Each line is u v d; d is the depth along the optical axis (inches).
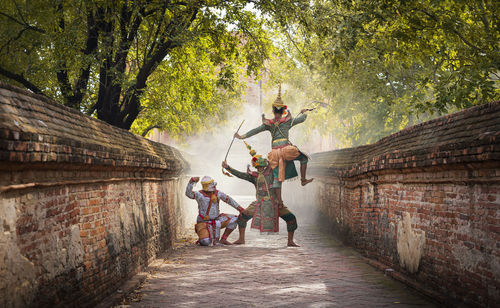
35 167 151.2
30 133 142.1
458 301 205.8
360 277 290.4
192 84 550.9
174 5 433.1
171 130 699.4
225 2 453.4
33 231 150.3
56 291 166.1
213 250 421.1
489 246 181.0
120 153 249.4
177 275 299.6
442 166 214.5
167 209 430.6
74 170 188.9
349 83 561.3
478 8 400.2
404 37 418.6
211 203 463.8
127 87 428.1
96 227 217.5
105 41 413.4
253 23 512.7
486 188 184.1
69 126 198.5
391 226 302.8
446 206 220.1
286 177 446.9
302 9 430.3
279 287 263.3
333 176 502.0
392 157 276.8
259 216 449.4
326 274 301.6
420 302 225.8
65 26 420.2
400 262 284.5
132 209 293.3
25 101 164.6
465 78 391.2
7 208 133.2
